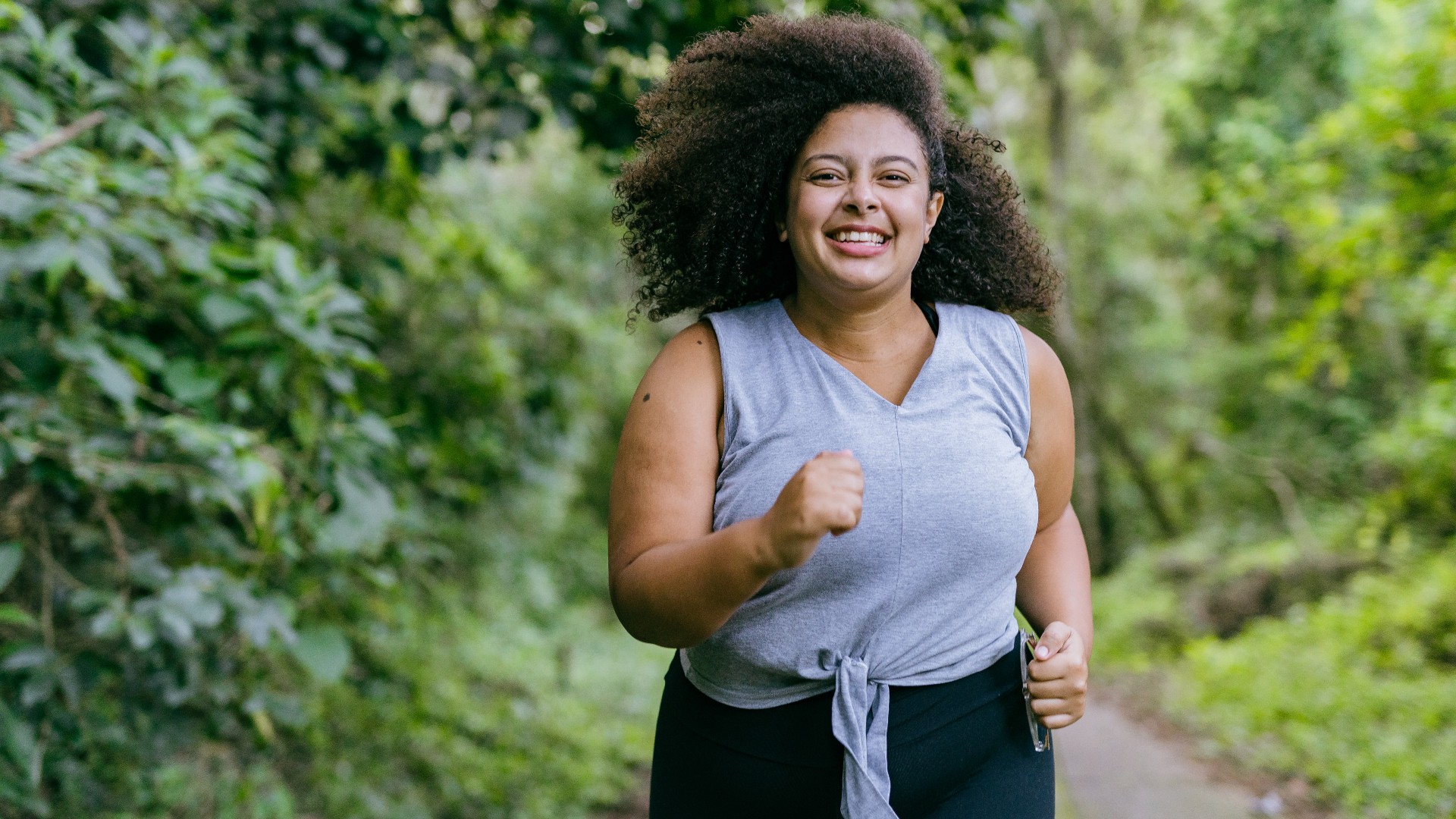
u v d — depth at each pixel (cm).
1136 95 1429
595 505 1418
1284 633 757
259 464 247
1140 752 561
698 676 158
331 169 375
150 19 316
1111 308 1505
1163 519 1371
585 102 378
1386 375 991
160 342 288
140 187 242
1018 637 165
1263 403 1209
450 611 687
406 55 354
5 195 218
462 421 489
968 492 147
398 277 480
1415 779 441
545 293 651
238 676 334
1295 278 1089
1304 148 665
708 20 368
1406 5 572
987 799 156
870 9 296
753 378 151
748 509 147
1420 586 693
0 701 248
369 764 443
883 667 150
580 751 564
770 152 156
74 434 243
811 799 153
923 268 173
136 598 286
